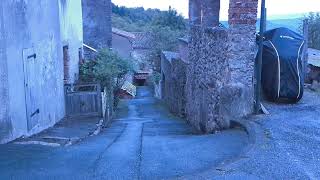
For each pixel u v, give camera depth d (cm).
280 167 601
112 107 1969
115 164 645
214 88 1052
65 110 1442
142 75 4325
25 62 933
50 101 1200
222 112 971
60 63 1373
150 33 3962
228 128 954
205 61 1161
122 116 1944
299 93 1053
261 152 680
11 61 837
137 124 1491
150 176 565
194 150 748
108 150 787
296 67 1051
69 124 1277
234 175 564
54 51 1266
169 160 669
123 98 3203
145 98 3222
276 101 1083
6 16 811
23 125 916
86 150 782
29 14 976
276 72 1050
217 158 667
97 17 2759
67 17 1561
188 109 1487
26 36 948
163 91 2672
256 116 952
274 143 735
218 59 1023
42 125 1095
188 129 1284
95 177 562
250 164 614
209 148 755
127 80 3559
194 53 1345
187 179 546
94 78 1800
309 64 1608
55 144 840
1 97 796
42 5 1113
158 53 3747
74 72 1712
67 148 805
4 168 614
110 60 1920
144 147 830
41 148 780
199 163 637
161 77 2869
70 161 668
